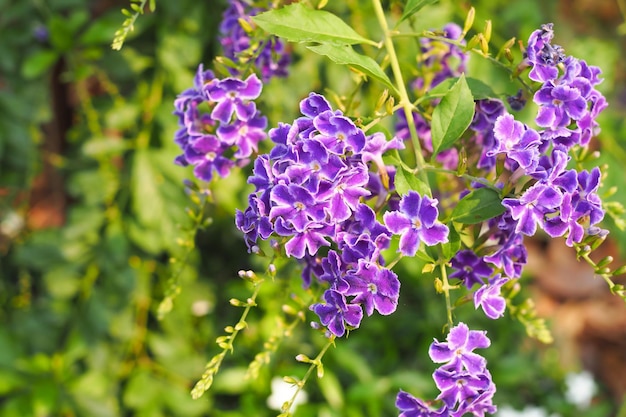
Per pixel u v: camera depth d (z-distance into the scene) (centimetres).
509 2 60
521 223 37
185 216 56
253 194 38
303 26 40
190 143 41
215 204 61
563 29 73
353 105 42
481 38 40
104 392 58
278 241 39
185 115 41
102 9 63
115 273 58
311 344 62
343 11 55
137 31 56
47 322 59
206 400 60
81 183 57
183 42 56
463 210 38
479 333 37
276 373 60
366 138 37
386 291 36
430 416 37
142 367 60
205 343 63
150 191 56
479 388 37
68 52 56
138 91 57
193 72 57
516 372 66
